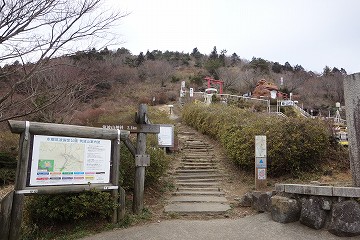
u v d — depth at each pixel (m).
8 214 3.45
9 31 3.29
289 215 4.48
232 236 4.04
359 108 4.86
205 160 9.40
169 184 7.20
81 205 4.27
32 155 3.75
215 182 7.56
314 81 42.03
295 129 7.16
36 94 4.09
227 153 9.09
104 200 4.32
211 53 56.44
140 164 5.11
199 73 42.75
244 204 5.64
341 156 7.24
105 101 16.31
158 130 5.23
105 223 4.52
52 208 4.35
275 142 6.98
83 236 4.07
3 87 3.88
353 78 5.00
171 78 39.06
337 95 38.97
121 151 5.99
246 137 7.76
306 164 7.06
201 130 13.48
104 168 4.46
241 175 7.89
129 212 5.03
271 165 7.09
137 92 27.67
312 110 29.20
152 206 5.66
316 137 7.04
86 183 4.22
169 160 8.93
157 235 4.09
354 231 3.86
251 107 19.41
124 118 14.05
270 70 48.81
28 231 4.23
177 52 56.75
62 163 4.00
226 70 42.19
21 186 3.58
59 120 7.66
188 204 5.71
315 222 4.21
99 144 4.46
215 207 5.45
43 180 3.80
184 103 23.50
